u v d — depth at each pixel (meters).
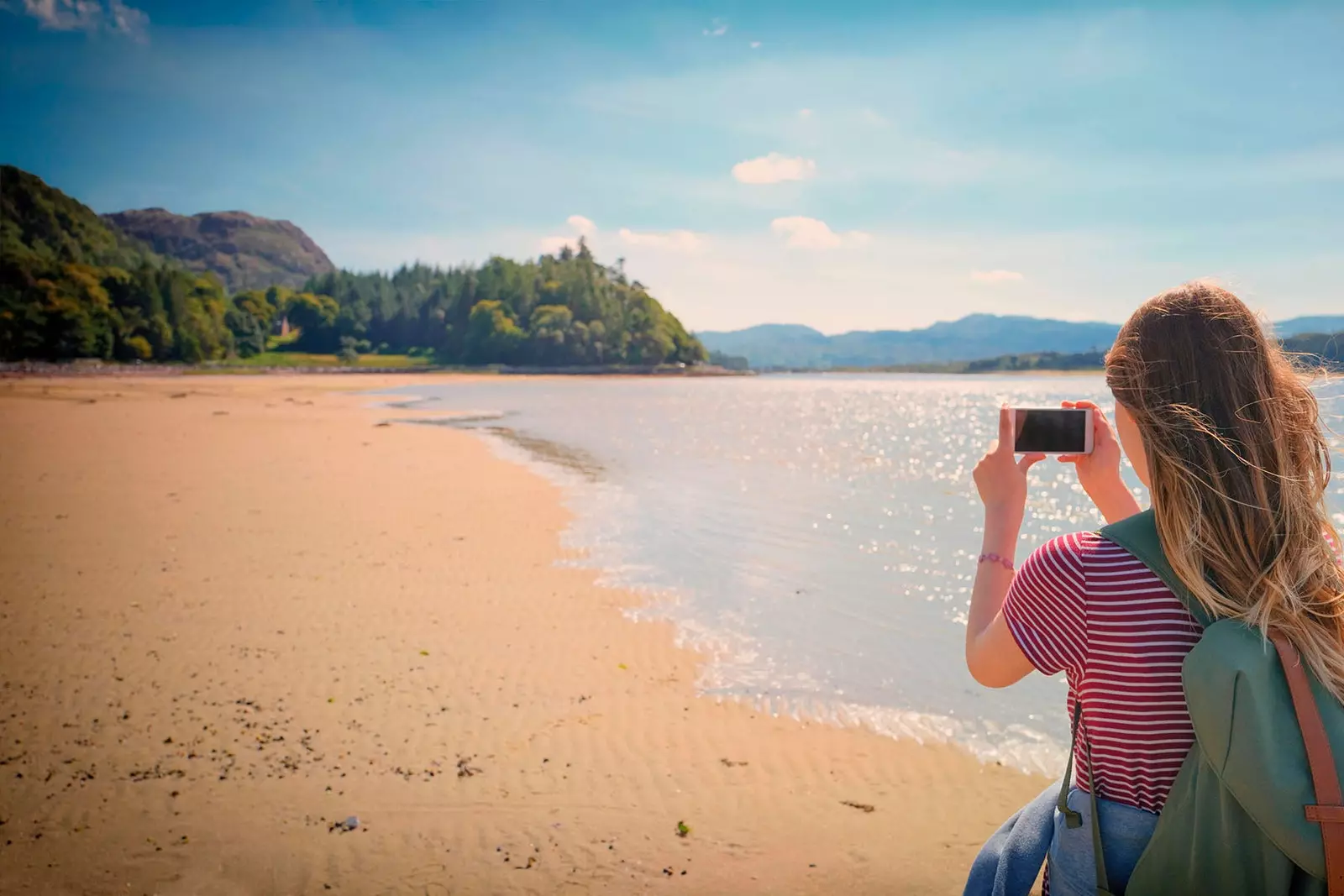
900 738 5.42
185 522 11.90
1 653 6.70
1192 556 1.18
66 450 20.70
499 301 179.38
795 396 88.00
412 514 12.80
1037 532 11.54
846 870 3.98
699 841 4.24
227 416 35.56
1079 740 1.36
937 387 132.75
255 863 4.01
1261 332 1.26
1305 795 1.06
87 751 5.11
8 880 3.84
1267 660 1.10
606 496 14.63
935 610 7.97
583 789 4.77
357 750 5.20
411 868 3.99
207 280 177.12
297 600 8.29
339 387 84.75
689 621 7.73
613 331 181.75
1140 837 1.26
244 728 5.46
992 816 4.48
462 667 6.61
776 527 11.96
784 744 5.34
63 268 132.38
